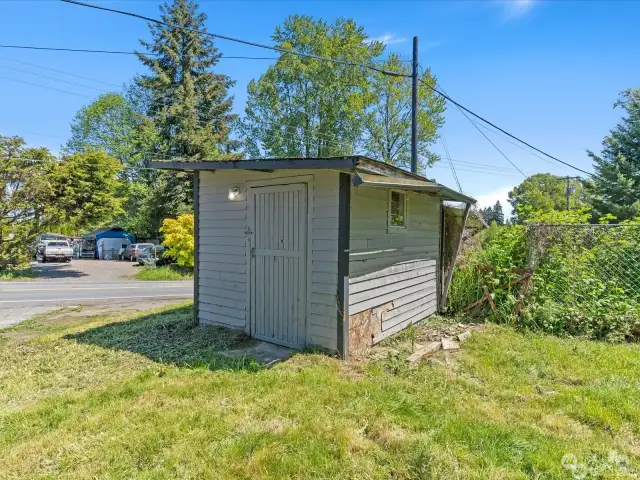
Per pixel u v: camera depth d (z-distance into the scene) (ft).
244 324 16.74
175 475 7.03
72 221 51.03
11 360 14.02
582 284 18.88
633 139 50.62
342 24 68.90
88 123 97.86
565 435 8.48
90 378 12.21
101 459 7.54
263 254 15.97
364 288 14.75
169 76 75.00
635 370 12.55
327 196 13.85
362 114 69.00
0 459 7.66
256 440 8.04
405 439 8.02
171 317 20.68
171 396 10.32
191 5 76.48
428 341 16.47
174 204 71.10
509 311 19.33
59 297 33.24
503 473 6.94
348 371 12.37
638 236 19.34
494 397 10.56
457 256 23.07
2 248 49.49
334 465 7.25
